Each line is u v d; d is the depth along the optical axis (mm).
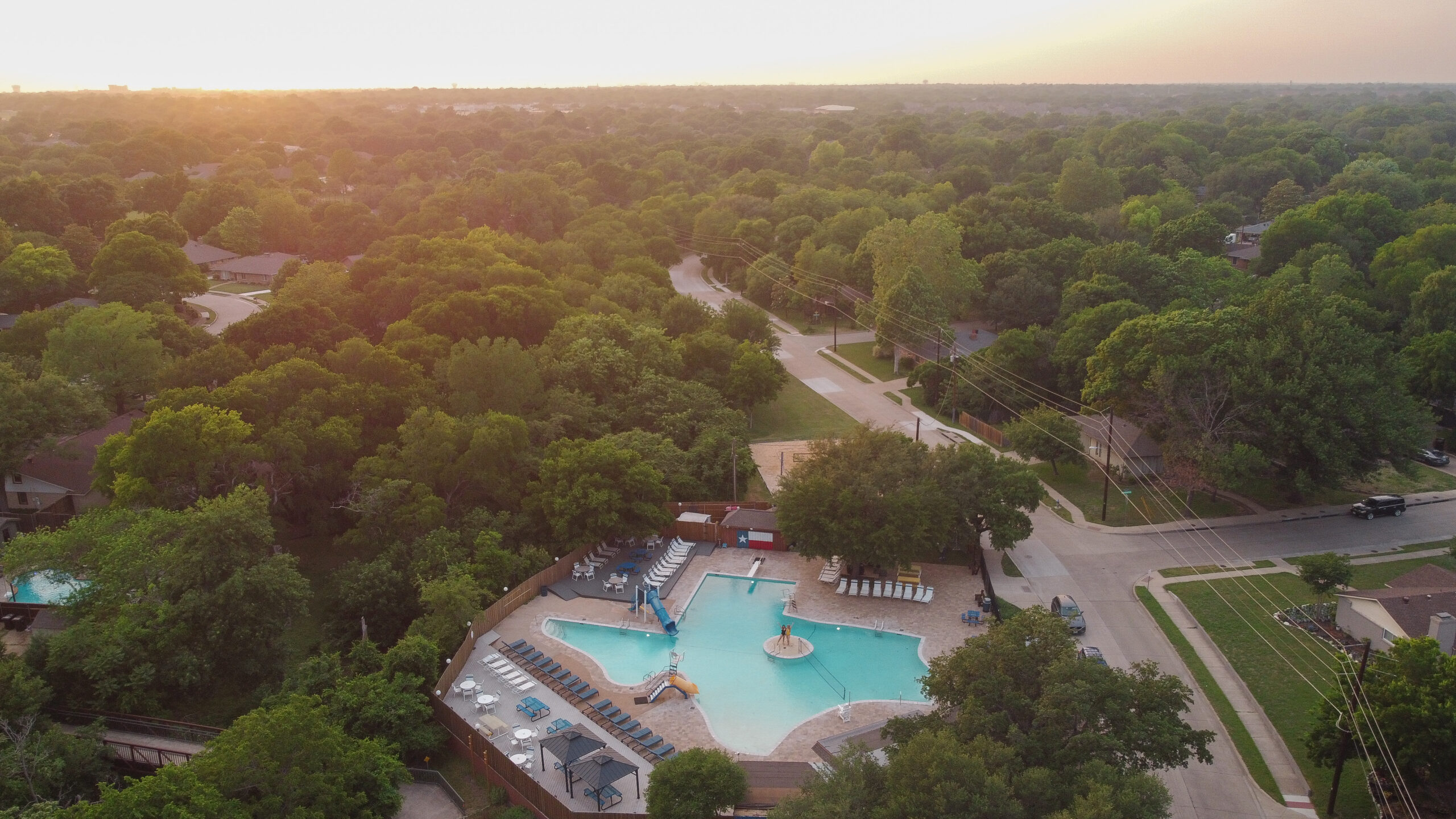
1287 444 77938
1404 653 44531
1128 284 121375
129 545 56375
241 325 96875
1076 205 188625
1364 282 126500
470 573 66375
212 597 54281
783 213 178750
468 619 61125
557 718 54781
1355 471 79375
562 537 73375
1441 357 97000
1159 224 170375
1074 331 104688
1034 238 149500
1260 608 66000
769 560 76312
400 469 72250
